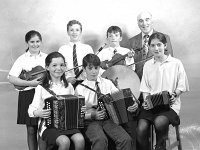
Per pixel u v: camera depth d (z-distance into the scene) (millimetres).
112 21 7016
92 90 4879
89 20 7047
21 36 7309
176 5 6992
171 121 4809
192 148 6168
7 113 7266
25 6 7281
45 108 4477
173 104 5117
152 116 4883
